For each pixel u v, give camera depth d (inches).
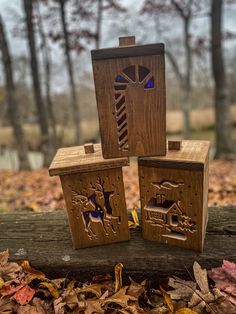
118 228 17.7
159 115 15.2
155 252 17.1
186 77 95.0
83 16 80.7
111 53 14.4
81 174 16.2
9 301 15.5
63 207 32.6
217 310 14.1
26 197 40.3
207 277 16.4
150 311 14.8
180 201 16.0
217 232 18.4
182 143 17.9
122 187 16.8
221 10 65.3
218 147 73.0
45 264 17.3
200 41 91.4
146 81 14.7
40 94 74.5
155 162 15.7
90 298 16.1
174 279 16.4
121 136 15.7
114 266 17.0
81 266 17.1
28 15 69.4
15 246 18.5
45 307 15.4
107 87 14.9
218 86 70.3
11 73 75.7
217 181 41.7
